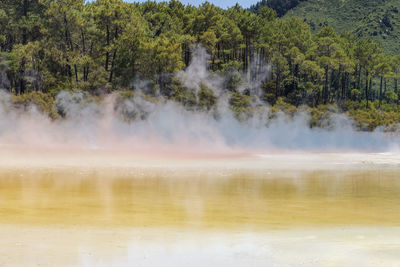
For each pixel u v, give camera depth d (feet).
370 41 382.42
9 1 222.89
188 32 258.98
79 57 199.82
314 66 276.82
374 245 29.96
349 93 342.03
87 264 25.13
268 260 26.25
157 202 47.67
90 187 59.06
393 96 402.72
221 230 34.58
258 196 53.52
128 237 31.76
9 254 26.76
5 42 220.02
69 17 203.31
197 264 25.43
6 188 56.80
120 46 205.87
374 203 49.49
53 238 31.07
